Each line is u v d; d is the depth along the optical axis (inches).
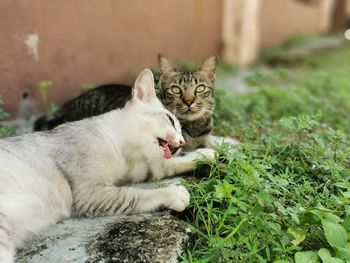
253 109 43.3
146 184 24.7
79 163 21.6
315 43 112.5
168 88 31.0
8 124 34.7
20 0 35.1
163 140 24.1
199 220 22.0
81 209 21.5
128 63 51.3
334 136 27.7
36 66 37.6
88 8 43.4
